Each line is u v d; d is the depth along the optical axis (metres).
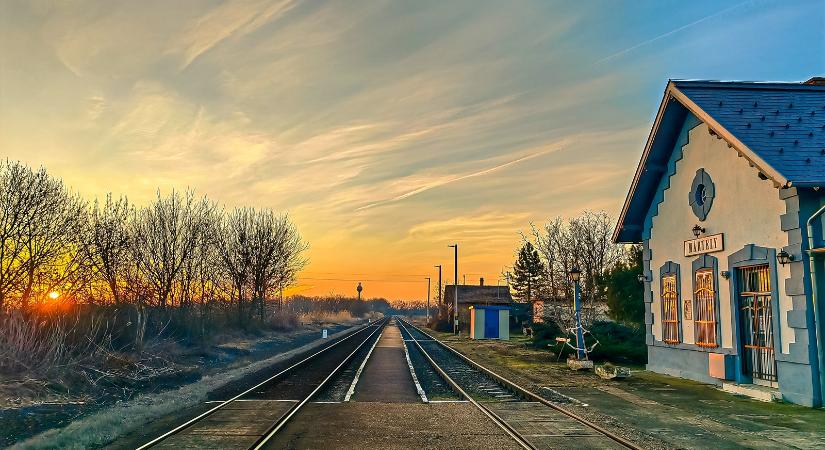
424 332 60.09
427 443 9.17
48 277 24.44
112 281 30.61
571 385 16.41
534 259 74.88
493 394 15.09
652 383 16.64
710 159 16.20
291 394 14.89
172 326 30.08
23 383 14.70
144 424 10.95
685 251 17.50
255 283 48.56
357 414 11.90
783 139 13.80
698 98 16.03
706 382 16.39
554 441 9.28
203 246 39.59
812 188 12.54
